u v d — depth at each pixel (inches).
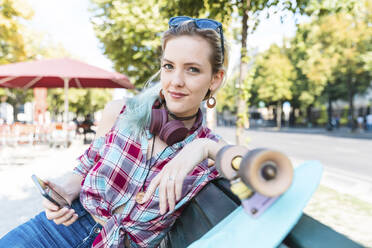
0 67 340.5
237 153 22.0
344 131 1143.0
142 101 39.3
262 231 20.0
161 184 27.3
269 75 1481.3
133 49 450.9
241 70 182.4
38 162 297.9
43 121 568.7
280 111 1764.3
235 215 26.6
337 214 139.2
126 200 38.2
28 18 486.3
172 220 42.2
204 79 34.7
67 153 374.0
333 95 1226.6
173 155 38.1
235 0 169.9
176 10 188.2
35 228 45.3
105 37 440.8
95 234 44.8
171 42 34.3
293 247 20.7
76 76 331.3
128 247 40.4
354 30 824.3
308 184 20.9
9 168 263.6
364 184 214.7
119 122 40.0
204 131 42.6
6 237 43.5
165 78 35.4
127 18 280.2
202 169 41.9
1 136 401.4
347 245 18.2
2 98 928.3
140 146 38.0
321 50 922.1
